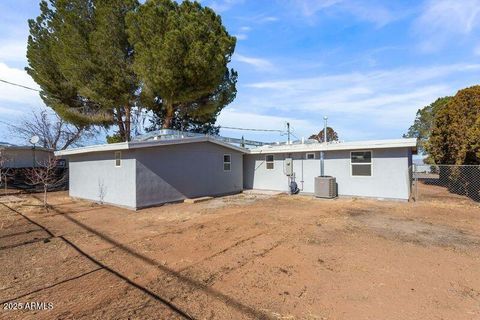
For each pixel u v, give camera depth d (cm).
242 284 378
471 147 1175
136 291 360
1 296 348
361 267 432
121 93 1470
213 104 1622
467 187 1241
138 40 1384
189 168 1233
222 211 936
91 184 1227
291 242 567
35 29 1562
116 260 475
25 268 441
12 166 2002
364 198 1217
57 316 301
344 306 318
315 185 1273
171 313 306
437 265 436
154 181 1067
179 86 1353
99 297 343
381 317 294
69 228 712
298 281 386
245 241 578
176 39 1266
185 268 437
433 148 1603
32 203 1162
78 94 1592
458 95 1355
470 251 500
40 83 1582
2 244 571
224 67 1471
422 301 327
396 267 429
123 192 1045
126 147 961
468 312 302
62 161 2000
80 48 1373
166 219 820
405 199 1118
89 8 1475
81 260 476
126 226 733
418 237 596
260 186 1639
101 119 1645
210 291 359
